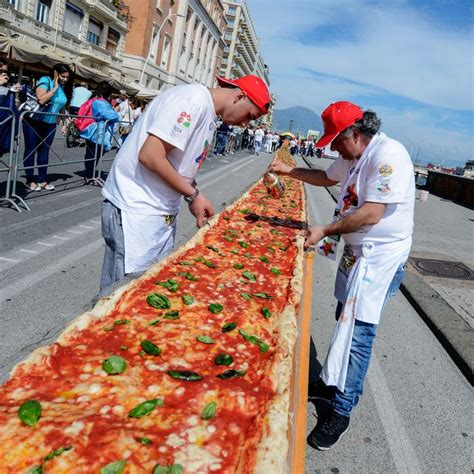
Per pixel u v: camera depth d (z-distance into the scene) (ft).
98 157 35.06
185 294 9.45
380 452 10.12
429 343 16.05
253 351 7.72
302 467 5.75
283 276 12.07
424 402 12.28
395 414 11.58
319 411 11.29
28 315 13.46
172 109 8.57
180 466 4.75
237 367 7.10
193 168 9.63
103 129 33.22
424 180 86.74
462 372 14.20
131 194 9.68
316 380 12.26
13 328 12.62
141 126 9.38
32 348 6.77
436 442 10.70
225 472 4.91
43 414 5.26
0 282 15.25
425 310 18.24
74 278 16.58
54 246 19.35
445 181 72.69
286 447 5.44
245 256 13.26
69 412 5.37
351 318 9.55
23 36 91.15
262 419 5.73
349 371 9.74
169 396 6.04
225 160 70.49
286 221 19.79
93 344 7.09
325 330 15.90
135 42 137.28
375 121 9.37
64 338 7.00
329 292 19.76
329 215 39.73
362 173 9.53
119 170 9.75
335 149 10.12
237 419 5.83
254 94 9.07
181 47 169.27
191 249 12.77
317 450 9.92
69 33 106.83
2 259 17.06
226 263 12.38
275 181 20.49
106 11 115.34
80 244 20.15
